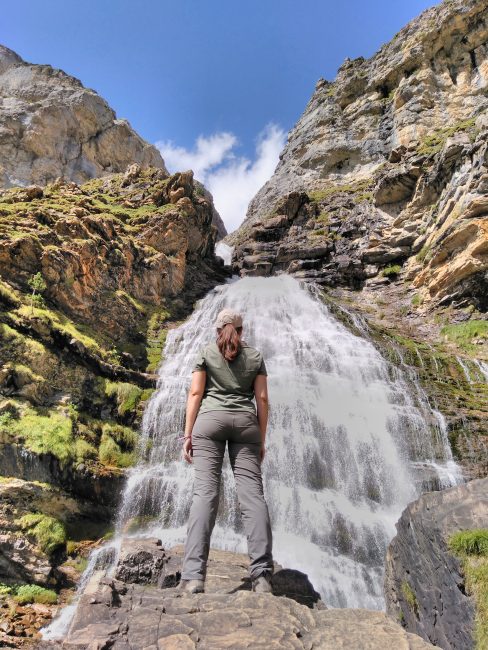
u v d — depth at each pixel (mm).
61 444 8578
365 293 20109
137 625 2717
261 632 2625
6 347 9281
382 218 22438
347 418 10984
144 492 9188
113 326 13148
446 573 3617
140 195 20797
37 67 43281
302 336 14914
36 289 11180
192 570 3254
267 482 9969
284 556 8203
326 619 2906
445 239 16781
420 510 4273
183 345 13930
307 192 30234
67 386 9906
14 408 8664
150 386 11609
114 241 15188
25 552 7277
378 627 2801
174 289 17453
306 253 22688
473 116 26500
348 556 8445
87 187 22734
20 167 36000
